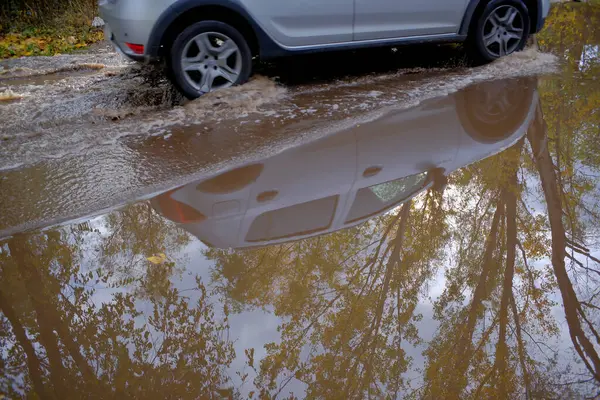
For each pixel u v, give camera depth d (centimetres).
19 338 258
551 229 343
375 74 622
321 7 561
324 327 269
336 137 454
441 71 623
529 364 244
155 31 518
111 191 379
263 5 540
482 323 272
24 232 338
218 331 264
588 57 654
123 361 243
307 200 355
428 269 312
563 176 395
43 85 643
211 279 298
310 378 238
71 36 915
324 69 643
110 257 315
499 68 624
